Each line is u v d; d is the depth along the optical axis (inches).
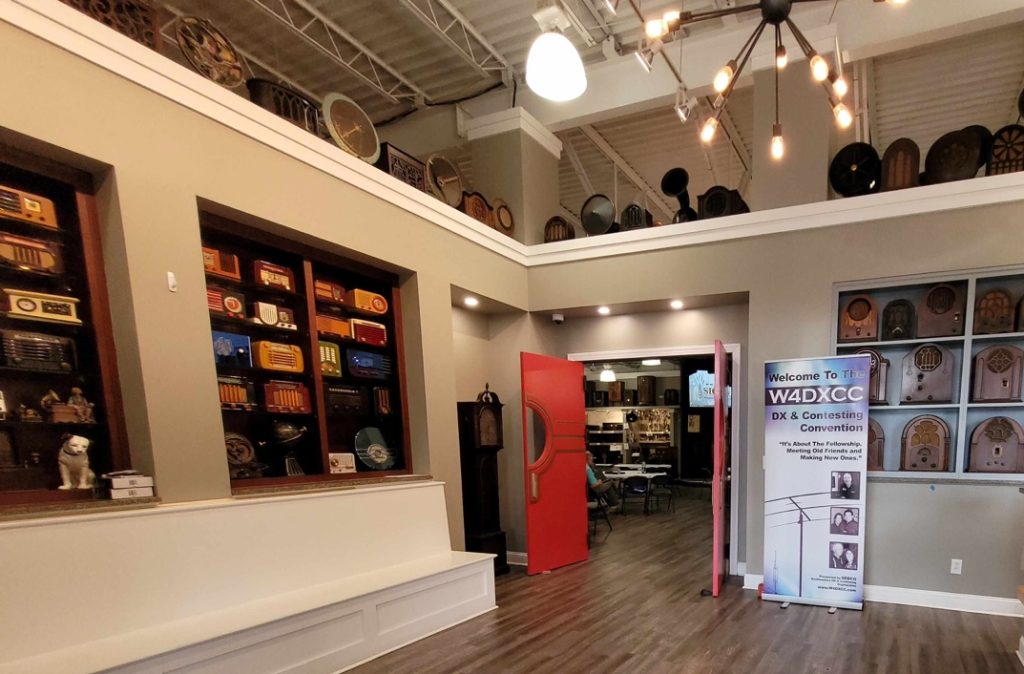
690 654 121.3
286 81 213.8
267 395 127.2
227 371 123.7
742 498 190.4
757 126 179.0
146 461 95.6
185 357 101.6
